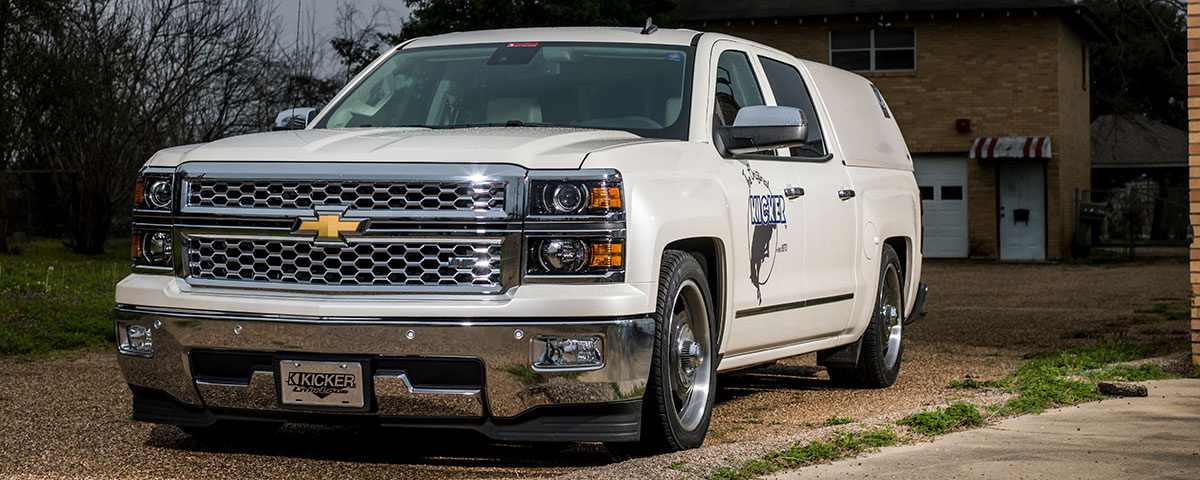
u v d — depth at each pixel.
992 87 28.27
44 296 12.13
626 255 4.65
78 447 5.44
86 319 10.75
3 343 9.44
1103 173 41.31
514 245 4.60
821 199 6.63
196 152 5.04
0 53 21.36
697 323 5.34
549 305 4.55
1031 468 4.84
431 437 5.71
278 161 4.83
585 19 26.48
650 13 28.33
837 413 6.62
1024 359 9.28
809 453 5.02
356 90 6.36
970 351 9.91
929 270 24.55
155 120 23.38
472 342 4.57
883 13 28.41
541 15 26.78
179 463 5.09
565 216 4.60
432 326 4.57
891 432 5.55
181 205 4.97
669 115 5.67
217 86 23.84
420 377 4.68
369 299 4.68
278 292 4.80
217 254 4.92
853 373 7.62
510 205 4.60
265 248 4.84
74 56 21.69
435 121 6.00
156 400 5.16
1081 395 6.77
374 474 4.86
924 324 12.50
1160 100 43.00
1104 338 10.66
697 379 5.38
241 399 4.88
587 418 4.71
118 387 7.48
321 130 5.51
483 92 6.02
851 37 28.97
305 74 24.52
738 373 8.50
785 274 6.16
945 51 28.47
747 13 28.97
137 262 5.13
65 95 21.75
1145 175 41.22
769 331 6.10
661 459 4.80
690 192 5.14
